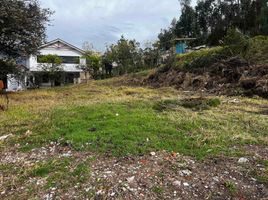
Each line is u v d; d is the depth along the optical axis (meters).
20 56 19.06
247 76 12.92
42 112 8.72
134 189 3.75
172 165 4.39
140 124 6.41
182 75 17.69
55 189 3.86
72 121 6.89
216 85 14.06
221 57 16.16
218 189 3.79
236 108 8.70
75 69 36.31
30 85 29.83
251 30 33.53
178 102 9.14
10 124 7.31
